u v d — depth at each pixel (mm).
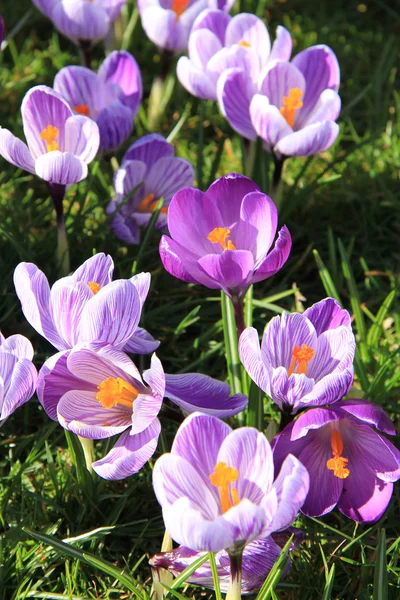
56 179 995
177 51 1220
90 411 886
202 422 829
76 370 879
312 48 1086
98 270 907
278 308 1050
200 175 1148
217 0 1197
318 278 1150
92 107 1118
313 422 854
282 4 1607
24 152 994
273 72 1065
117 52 1128
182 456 830
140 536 942
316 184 1135
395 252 1181
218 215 925
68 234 1097
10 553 919
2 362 870
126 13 1407
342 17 1580
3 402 871
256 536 809
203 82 1105
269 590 852
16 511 949
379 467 886
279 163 1074
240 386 978
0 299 1069
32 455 949
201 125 1160
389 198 1176
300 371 882
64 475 966
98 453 982
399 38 1540
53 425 952
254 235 923
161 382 852
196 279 919
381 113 1312
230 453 824
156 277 1110
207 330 1094
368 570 914
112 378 874
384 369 1001
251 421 940
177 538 799
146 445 862
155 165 1098
